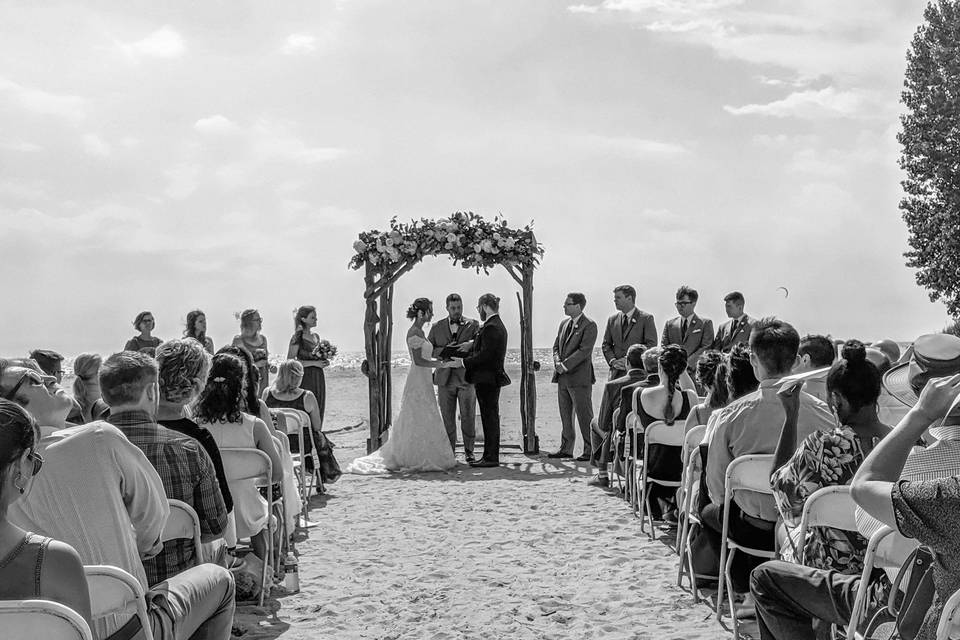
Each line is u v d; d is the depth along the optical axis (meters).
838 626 4.12
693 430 6.62
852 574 4.03
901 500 2.66
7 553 2.72
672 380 7.96
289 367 10.60
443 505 9.67
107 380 4.42
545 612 5.82
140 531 3.85
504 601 6.07
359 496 10.38
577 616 5.71
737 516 5.41
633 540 7.79
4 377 4.64
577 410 12.82
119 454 3.69
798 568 3.88
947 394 2.84
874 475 2.87
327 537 8.20
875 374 4.18
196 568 3.93
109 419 4.46
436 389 13.75
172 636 3.52
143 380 4.46
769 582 3.91
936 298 41.91
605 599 6.04
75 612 2.64
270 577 6.29
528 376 13.87
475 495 10.25
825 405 5.39
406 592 6.32
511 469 12.28
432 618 5.73
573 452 13.49
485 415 12.57
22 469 2.73
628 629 5.41
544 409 22.56
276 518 6.74
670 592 6.17
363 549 7.70
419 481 11.40
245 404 7.34
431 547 7.71
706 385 7.52
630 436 9.14
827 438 4.18
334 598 6.19
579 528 8.32
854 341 4.26
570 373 12.80
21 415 2.72
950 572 2.66
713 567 5.87
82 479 3.59
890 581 3.52
